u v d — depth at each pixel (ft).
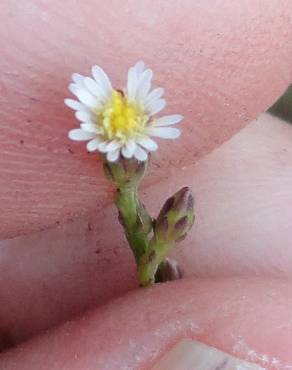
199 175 0.16
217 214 0.16
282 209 0.16
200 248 0.16
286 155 0.17
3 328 0.16
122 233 0.16
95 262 0.16
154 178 0.15
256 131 0.17
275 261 0.16
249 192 0.16
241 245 0.16
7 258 0.16
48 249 0.16
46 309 0.16
